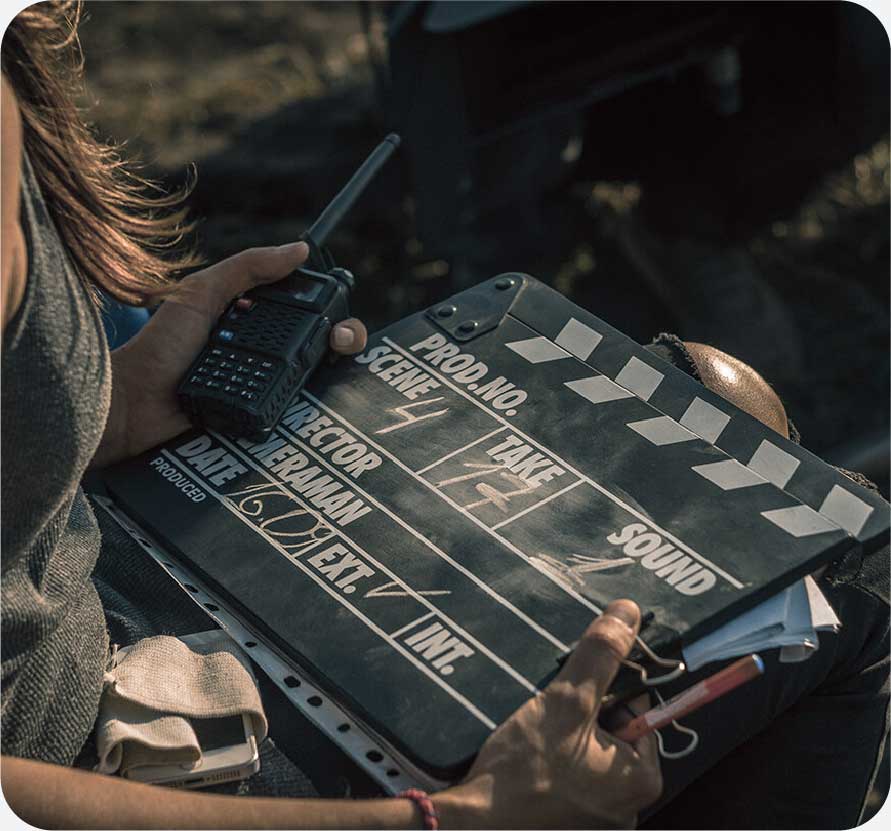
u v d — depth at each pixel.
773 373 3.03
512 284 1.52
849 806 1.34
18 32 1.17
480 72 2.58
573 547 1.21
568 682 1.06
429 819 1.00
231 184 3.64
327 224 1.51
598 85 2.69
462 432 1.35
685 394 1.35
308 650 1.17
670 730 1.17
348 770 1.17
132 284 1.32
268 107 4.06
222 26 4.76
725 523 1.20
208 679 1.19
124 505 1.35
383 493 1.30
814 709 1.31
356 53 4.39
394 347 1.47
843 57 2.86
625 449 1.30
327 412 1.40
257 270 1.45
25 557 1.08
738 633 1.13
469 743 1.07
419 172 2.67
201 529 1.30
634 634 1.08
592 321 1.46
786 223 3.31
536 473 1.29
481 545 1.23
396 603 1.19
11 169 0.96
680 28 2.71
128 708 1.16
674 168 3.17
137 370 1.40
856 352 3.09
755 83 3.00
